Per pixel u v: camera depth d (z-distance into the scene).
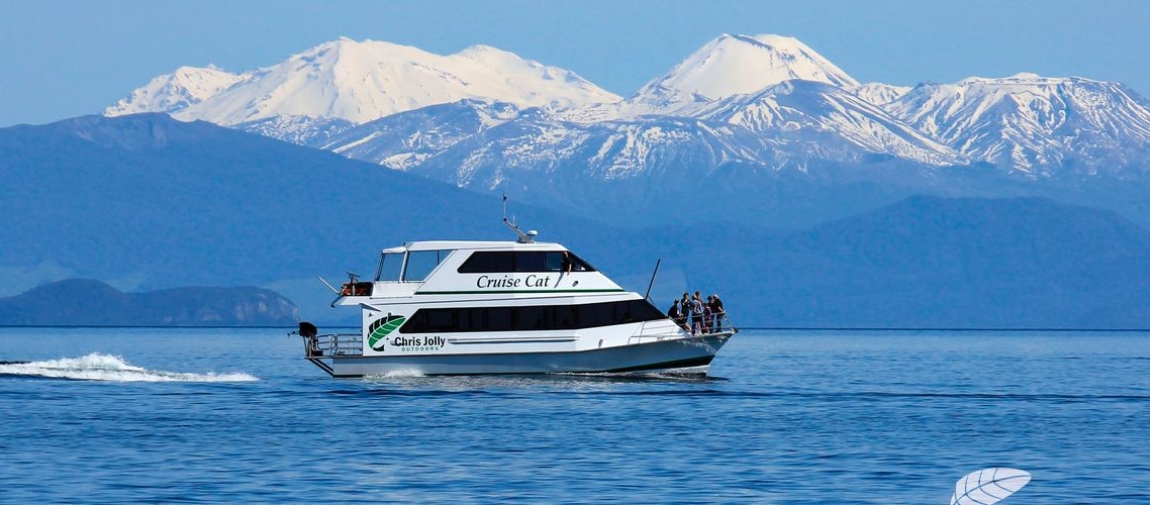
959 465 134.12
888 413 181.00
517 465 133.00
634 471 129.75
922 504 114.75
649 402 185.62
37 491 117.81
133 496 116.00
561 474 128.00
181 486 120.69
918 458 138.25
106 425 160.12
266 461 134.50
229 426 159.88
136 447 142.88
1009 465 134.12
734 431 157.62
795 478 126.25
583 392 195.25
